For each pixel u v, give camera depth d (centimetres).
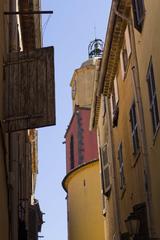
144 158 1569
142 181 1650
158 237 1459
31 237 2453
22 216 1880
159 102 1384
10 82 1154
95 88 2475
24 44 2320
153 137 1466
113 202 2231
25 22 2166
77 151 3162
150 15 1463
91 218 2838
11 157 1494
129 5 1761
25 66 1166
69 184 3102
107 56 2067
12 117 1110
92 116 2772
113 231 2291
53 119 1096
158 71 1385
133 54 1720
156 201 1473
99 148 2666
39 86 1137
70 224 3048
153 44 1437
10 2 1563
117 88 2103
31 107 1116
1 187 1129
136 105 1670
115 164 2217
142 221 1596
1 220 1130
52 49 1173
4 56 1190
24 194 2161
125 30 1878
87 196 2898
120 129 2067
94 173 2894
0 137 1087
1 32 1178
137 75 1669
